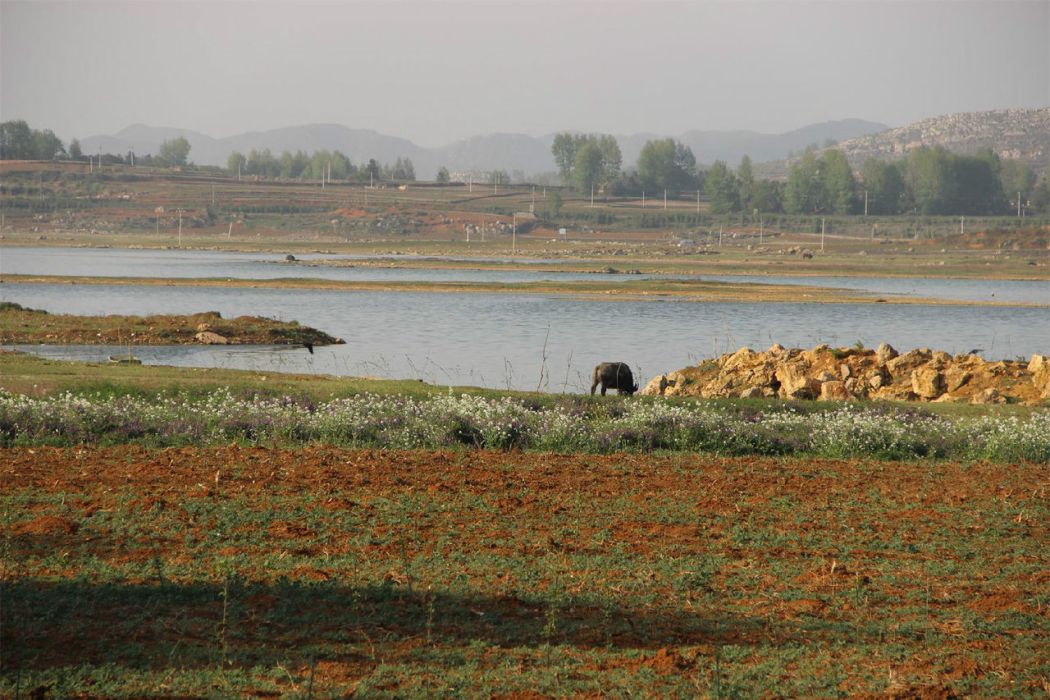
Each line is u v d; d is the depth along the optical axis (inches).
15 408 1934.1
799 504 1508.4
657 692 797.2
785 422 2237.9
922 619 1001.5
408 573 1067.3
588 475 1686.8
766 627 964.6
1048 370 2874.0
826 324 6786.4
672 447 2044.8
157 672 792.3
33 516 1257.4
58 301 7559.1
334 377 2928.2
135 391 2332.7
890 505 1523.1
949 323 6998.0
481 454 1872.5
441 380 3914.9
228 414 2076.8
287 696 754.2
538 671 831.1
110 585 991.0
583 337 5698.8
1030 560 1232.8
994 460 2011.6
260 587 1013.8
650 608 1005.8
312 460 1720.0
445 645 882.8
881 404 2556.6
